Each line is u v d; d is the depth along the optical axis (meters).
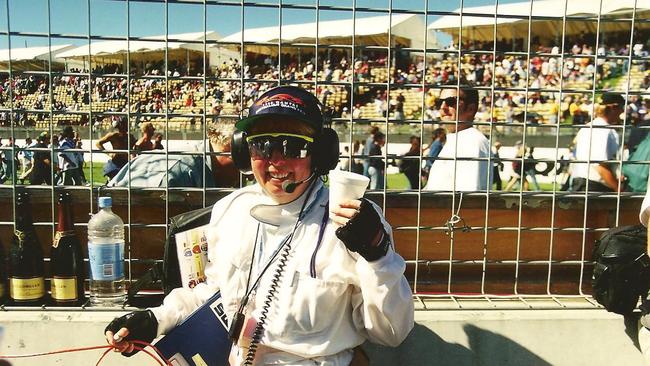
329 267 1.37
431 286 2.15
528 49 1.95
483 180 2.78
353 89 1.92
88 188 1.97
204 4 1.85
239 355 1.44
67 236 1.88
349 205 1.23
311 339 1.40
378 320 1.38
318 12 1.88
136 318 1.52
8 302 1.90
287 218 1.47
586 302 2.04
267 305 1.40
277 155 1.38
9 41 1.84
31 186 1.96
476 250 2.18
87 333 1.79
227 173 2.30
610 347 1.91
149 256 2.10
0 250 1.90
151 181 2.15
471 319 1.88
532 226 2.18
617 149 3.66
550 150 15.01
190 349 1.50
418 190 2.03
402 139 14.52
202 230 1.80
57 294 1.88
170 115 1.91
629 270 1.77
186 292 1.63
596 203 2.07
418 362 1.88
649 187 1.75
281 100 1.39
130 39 1.86
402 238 2.13
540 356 1.89
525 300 2.05
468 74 15.15
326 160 1.47
